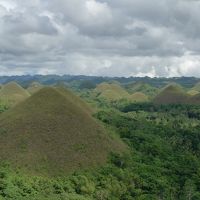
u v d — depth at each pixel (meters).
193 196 94.31
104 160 105.44
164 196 91.69
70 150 104.81
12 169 91.56
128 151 115.81
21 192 76.94
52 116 117.12
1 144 104.31
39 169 94.94
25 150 101.44
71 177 92.75
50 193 81.38
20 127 111.56
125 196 87.50
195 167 110.88
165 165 109.94
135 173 99.62
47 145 104.88
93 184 89.44
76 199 78.44
